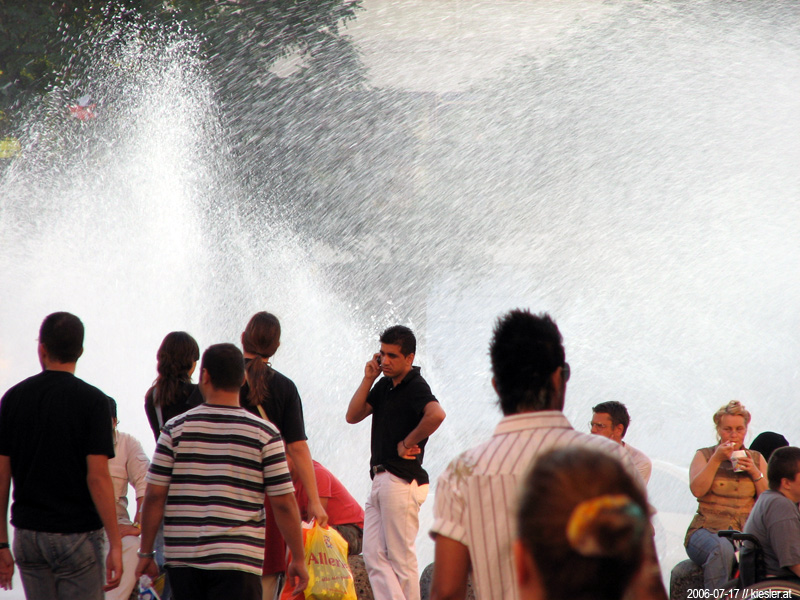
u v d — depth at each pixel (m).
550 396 9.49
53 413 14.91
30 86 72.31
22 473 15.03
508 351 9.54
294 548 14.86
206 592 14.21
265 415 17.00
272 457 14.53
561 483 5.28
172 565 14.18
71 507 14.96
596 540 5.13
